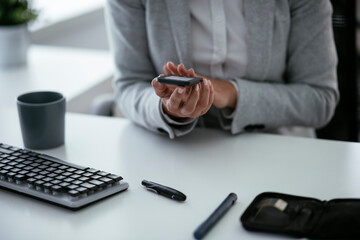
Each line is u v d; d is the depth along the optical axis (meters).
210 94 0.88
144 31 1.17
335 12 1.21
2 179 0.80
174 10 1.12
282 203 0.69
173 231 0.67
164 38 1.14
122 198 0.76
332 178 0.81
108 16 1.19
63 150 0.96
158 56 1.15
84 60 1.87
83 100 1.53
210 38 1.14
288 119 1.11
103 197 0.76
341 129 1.26
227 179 0.82
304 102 1.11
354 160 0.88
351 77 1.23
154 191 0.77
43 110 0.93
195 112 0.89
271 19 1.11
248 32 1.11
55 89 1.53
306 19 1.12
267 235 0.65
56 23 2.35
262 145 0.97
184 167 0.87
